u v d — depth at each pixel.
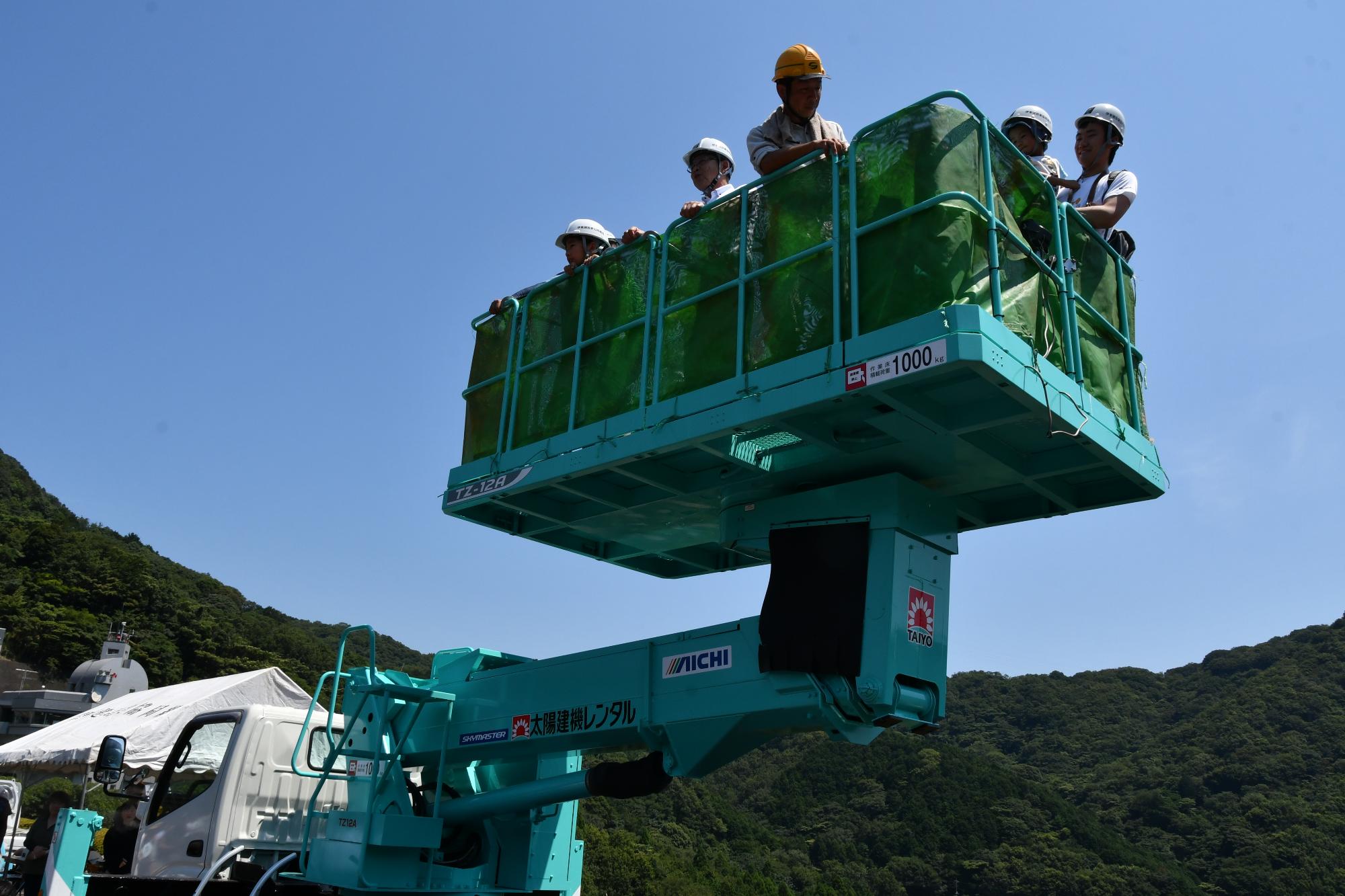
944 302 3.90
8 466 138.62
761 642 4.84
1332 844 76.75
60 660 87.44
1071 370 4.39
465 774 6.73
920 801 87.44
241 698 10.44
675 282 5.11
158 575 113.75
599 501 5.78
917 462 4.88
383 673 6.48
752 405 4.41
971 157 4.18
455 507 6.04
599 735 5.58
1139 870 74.06
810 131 5.57
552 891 6.82
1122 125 5.79
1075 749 118.56
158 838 7.16
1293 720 103.69
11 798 11.24
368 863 5.79
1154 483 4.83
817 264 4.43
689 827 76.88
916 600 4.69
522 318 6.01
